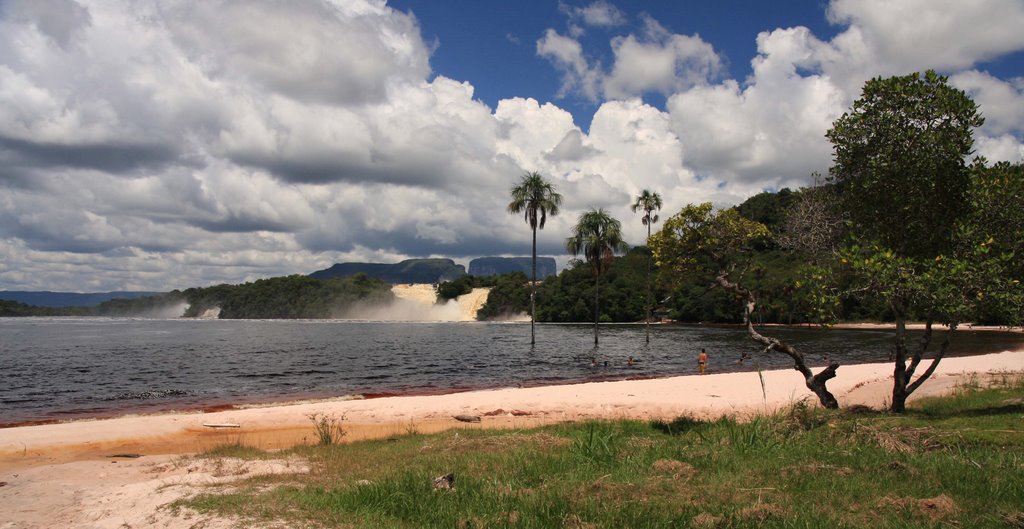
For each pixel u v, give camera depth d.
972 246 11.87
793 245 17.66
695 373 33.03
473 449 11.11
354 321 155.00
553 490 7.22
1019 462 7.62
